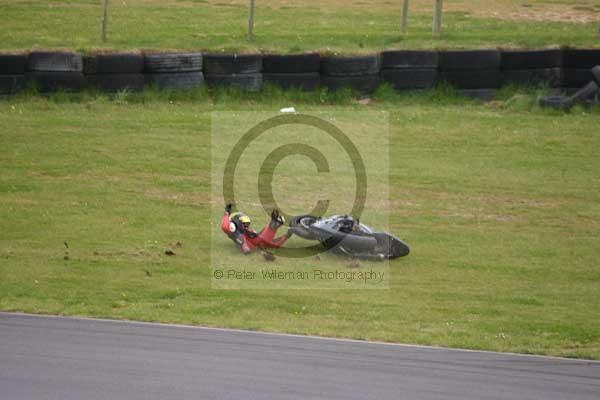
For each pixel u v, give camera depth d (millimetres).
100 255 40406
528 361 30406
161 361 28047
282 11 90688
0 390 24984
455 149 59094
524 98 67562
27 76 64188
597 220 48094
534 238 45344
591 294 38656
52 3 88500
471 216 48125
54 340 29734
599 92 67000
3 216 44500
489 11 95062
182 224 45250
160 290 36812
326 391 26109
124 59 65625
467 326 34312
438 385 27203
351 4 97500
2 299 34625
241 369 27656
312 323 33750
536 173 55125
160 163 53969
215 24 82188
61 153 54438
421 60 69125
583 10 97500
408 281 39469
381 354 30156
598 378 28875
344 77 68312
